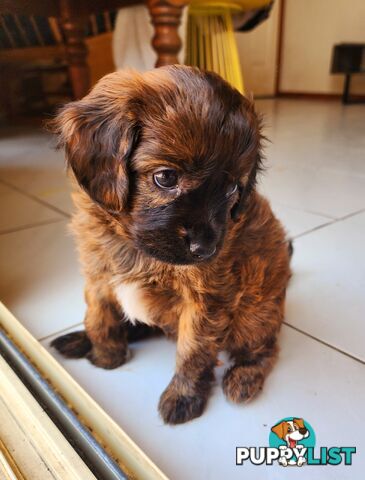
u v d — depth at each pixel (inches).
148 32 29.3
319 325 12.9
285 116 50.8
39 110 35.1
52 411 8.8
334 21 67.3
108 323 10.9
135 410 10.0
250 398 10.2
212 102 8.0
